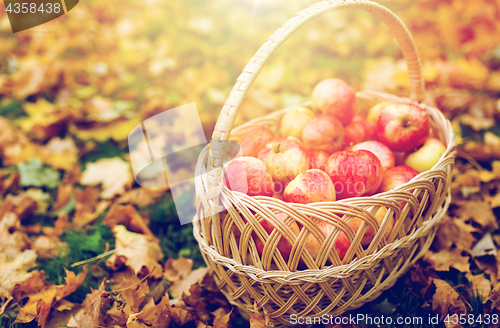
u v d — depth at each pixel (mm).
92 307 1259
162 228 1461
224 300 1298
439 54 1960
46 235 1446
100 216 1489
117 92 1962
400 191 1162
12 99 1955
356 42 2133
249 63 1151
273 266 1188
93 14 2514
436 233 1354
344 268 1162
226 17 2367
